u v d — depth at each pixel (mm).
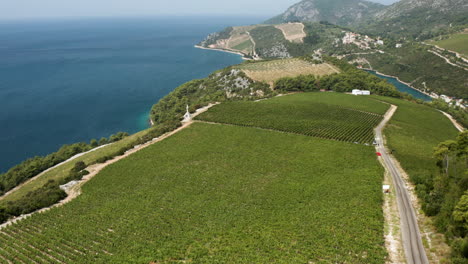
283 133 121688
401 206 66875
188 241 60125
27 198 85312
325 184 80062
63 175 107250
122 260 55594
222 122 135875
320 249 54594
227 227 64375
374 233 57750
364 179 81000
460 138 83062
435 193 64438
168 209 73125
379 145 108562
